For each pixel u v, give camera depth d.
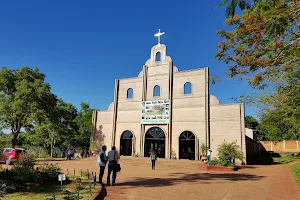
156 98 32.28
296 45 7.05
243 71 9.02
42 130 38.41
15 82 28.75
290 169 21.06
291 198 9.31
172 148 29.91
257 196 9.56
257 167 23.22
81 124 54.00
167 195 9.33
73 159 33.81
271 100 11.57
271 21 5.09
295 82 9.91
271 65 7.77
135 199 8.58
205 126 28.06
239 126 26.34
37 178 10.58
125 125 33.97
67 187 9.97
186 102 30.19
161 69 32.91
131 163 26.39
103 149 11.51
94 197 8.27
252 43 7.90
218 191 10.40
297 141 48.91
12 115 28.44
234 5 4.89
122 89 35.44
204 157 26.33
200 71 29.97
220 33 8.74
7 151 21.58
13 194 8.63
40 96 28.05
